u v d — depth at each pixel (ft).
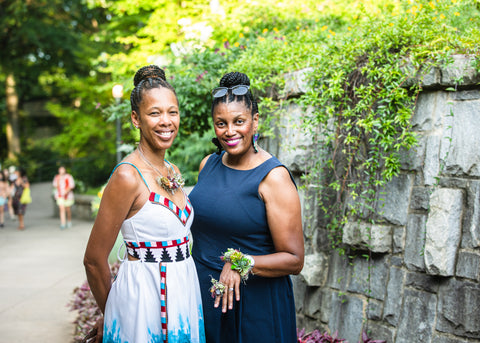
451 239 7.77
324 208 9.96
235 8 18.81
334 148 10.02
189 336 5.80
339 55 9.99
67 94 65.21
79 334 11.78
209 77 15.33
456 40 8.18
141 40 24.38
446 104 8.07
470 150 7.70
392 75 8.52
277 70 11.94
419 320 8.23
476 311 7.47
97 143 53.16
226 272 5.84
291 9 17.49
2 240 31.35
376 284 9.06
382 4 13.16
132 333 5.52
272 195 6.13
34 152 76.38
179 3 23.72
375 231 8.84
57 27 58.08
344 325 9.61
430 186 8.25
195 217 6.59
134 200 5.55
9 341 13.12
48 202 55.52
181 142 17.16
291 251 6.11
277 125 11.68
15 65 59.67
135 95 5.75
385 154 8.87
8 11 54.03
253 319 6.41
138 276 5.62
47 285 19.48
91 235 5.57
